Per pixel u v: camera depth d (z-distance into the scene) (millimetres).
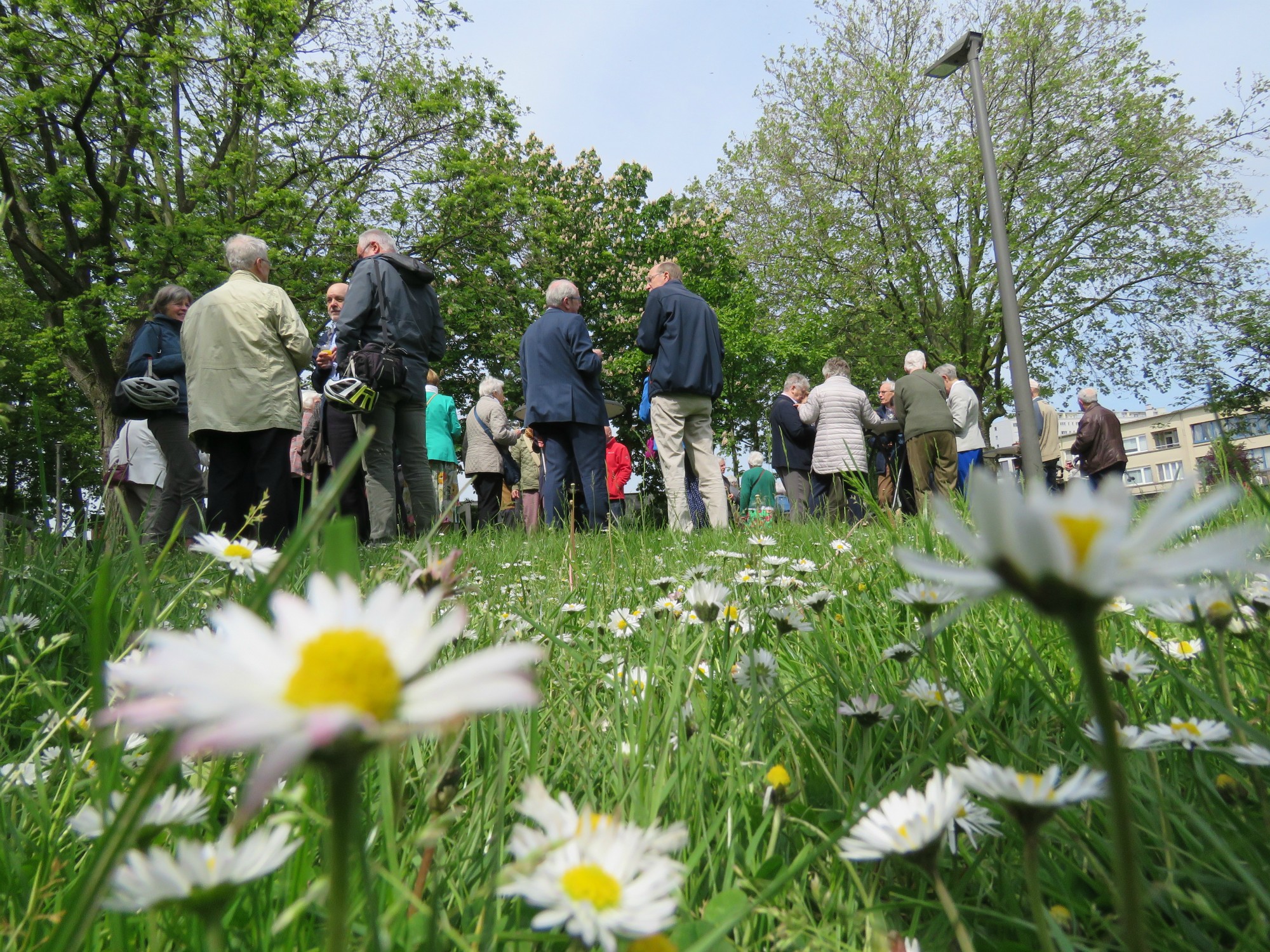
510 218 21078
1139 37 22484
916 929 827
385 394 5504
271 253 16188
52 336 14664
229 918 772
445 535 5094
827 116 23359
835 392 7977
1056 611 387
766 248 25125
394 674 329
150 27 14875
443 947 738
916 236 24000
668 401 6594
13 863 898
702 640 1393
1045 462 11336
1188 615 1146
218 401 4961
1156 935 792
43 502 2436
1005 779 598
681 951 752
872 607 2135
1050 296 23922
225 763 890
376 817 954
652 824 847
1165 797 982
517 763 1218
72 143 15172
